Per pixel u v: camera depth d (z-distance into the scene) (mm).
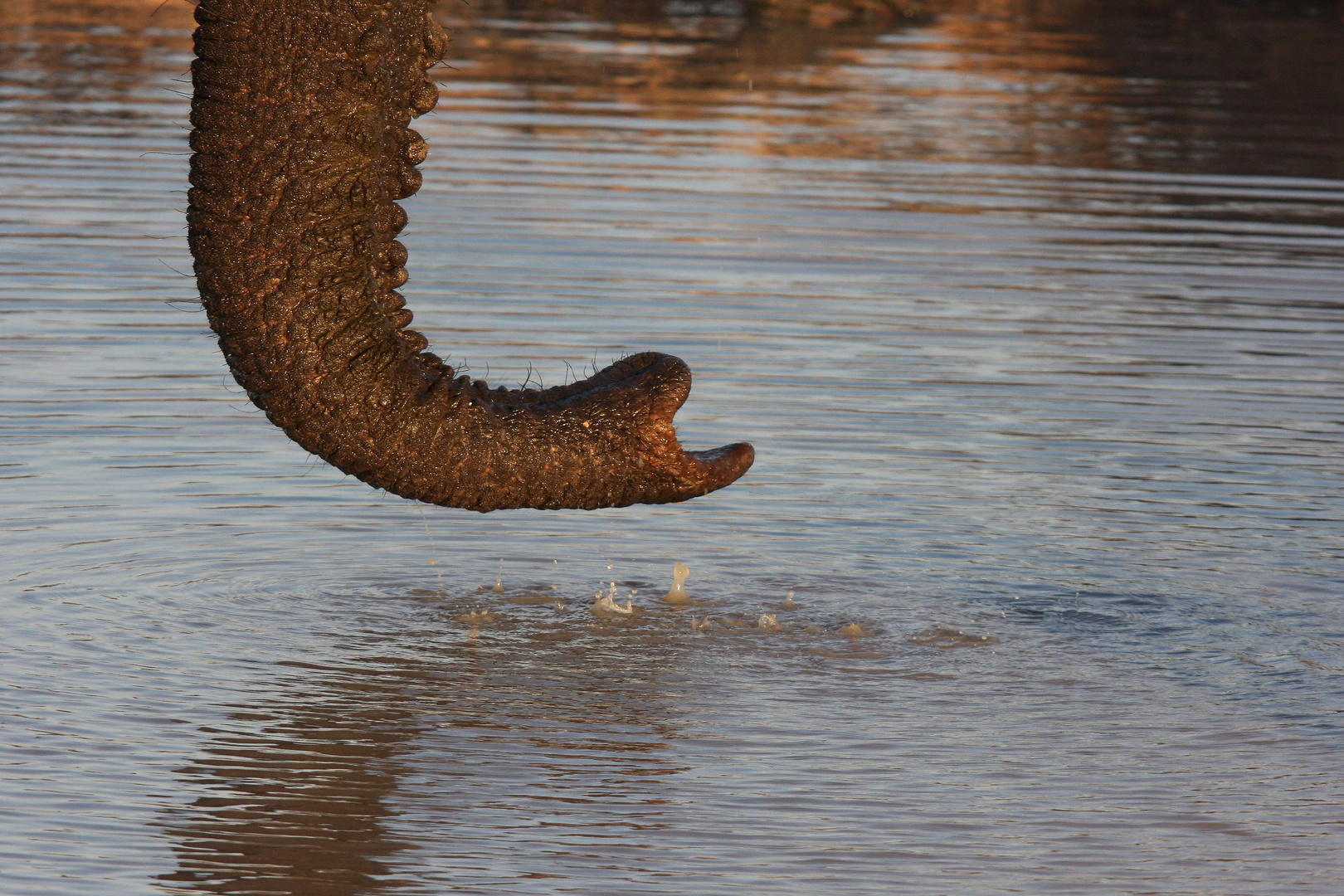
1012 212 34656
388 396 9609
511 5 64500
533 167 36562
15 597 15555
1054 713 13938
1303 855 11578
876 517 18609
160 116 40625
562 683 14312
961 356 24844
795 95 47719
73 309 25516
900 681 14555
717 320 25984
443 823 11711
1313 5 77562
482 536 17906
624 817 11867
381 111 9320
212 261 9273
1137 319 27203
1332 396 23531
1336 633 15812
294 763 12555
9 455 19328
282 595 16062
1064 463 20531
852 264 29969
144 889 10727
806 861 11281
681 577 16422
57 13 57000
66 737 12805
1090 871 11266
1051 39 63594
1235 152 42312
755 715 13750
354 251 9414
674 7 67438
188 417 21078
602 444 10195
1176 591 16750
